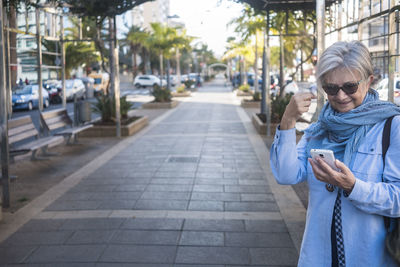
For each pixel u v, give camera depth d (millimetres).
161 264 3598
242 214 4855
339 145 1704
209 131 12180
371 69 1633
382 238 1626
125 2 8336
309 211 1812
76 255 3801
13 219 4805
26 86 23312
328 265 1726
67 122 9992
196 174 6859
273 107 12336
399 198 1539
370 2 4988
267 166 7375
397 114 1624
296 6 8430
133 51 60500
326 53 1652
